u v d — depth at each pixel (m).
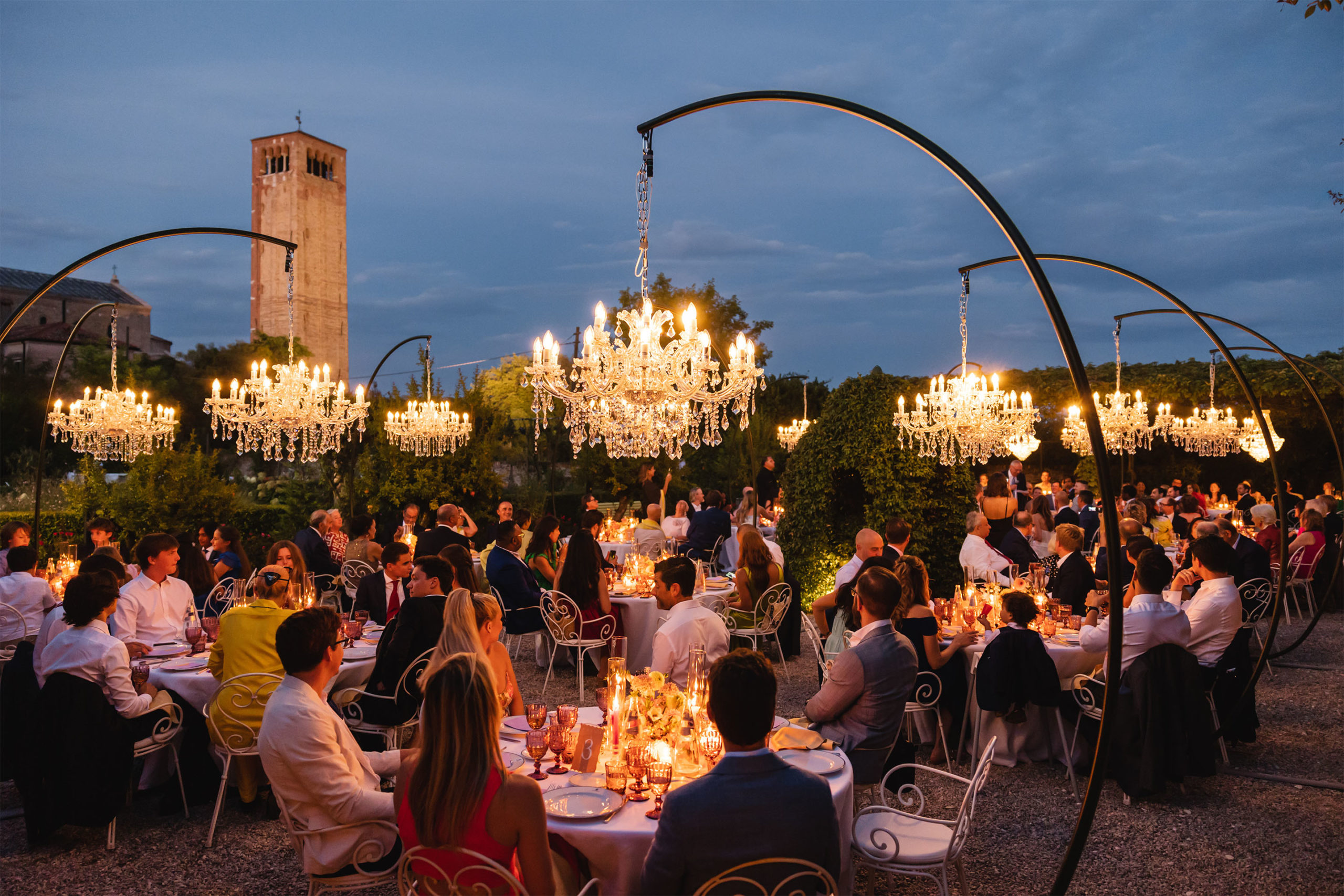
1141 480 23.02
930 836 3.69
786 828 2.50
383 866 3.51
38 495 9.35
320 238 75.56
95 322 56.94
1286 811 5.16
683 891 2.53
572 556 7.84
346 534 11.05
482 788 2.58
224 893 4.21
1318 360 19.73
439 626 5.20
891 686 4.12
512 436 21.55
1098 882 4.31
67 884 4.30
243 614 4.99
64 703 4.57
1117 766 5.30
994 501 10.04
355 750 3.63
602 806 3.20
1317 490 21.22
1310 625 9.12
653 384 5.69
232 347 43.84
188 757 5.24
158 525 14.82
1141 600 5.37
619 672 3.97
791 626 9.03
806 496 9.87
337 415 10.79
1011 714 5.55
